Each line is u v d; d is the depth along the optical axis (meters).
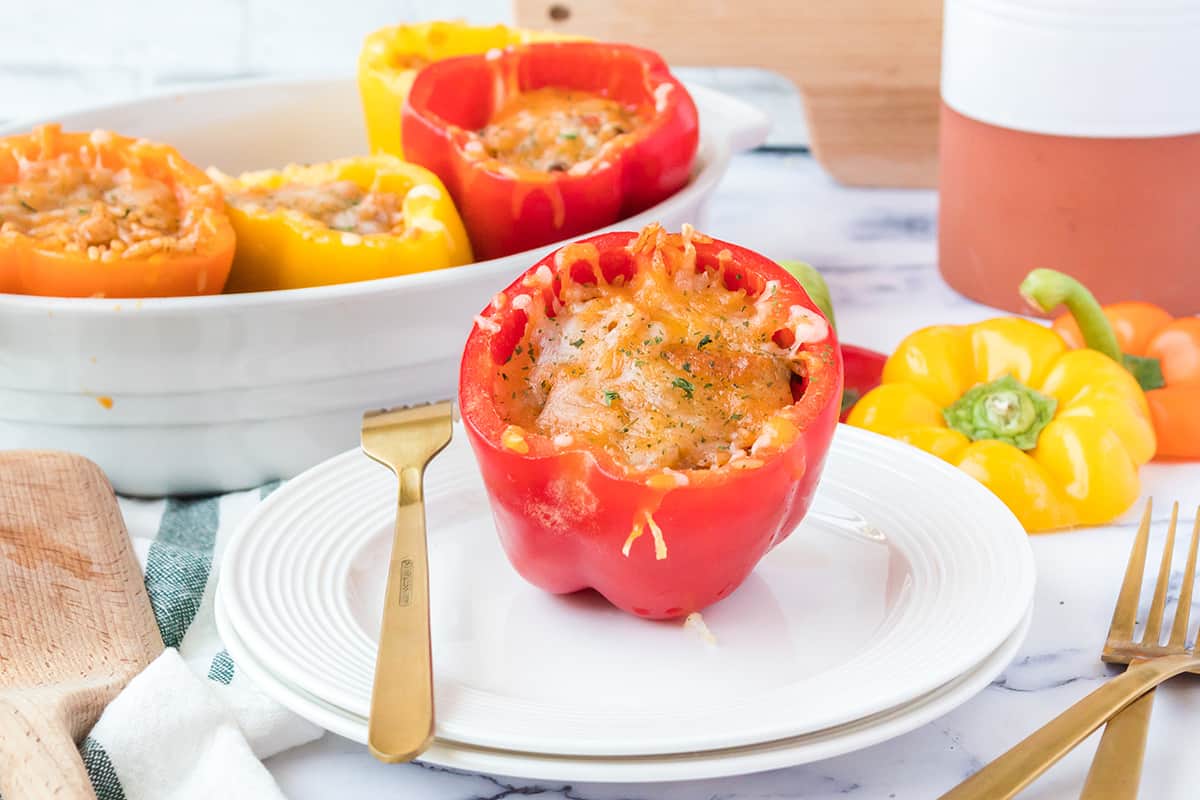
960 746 0.68
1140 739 0.65
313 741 0.68
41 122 0.90
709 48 1.04
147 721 0.66
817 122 1.04
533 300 0.70
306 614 0.69
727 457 0.69
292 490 0.73
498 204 0.84
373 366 0.79
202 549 0.77
